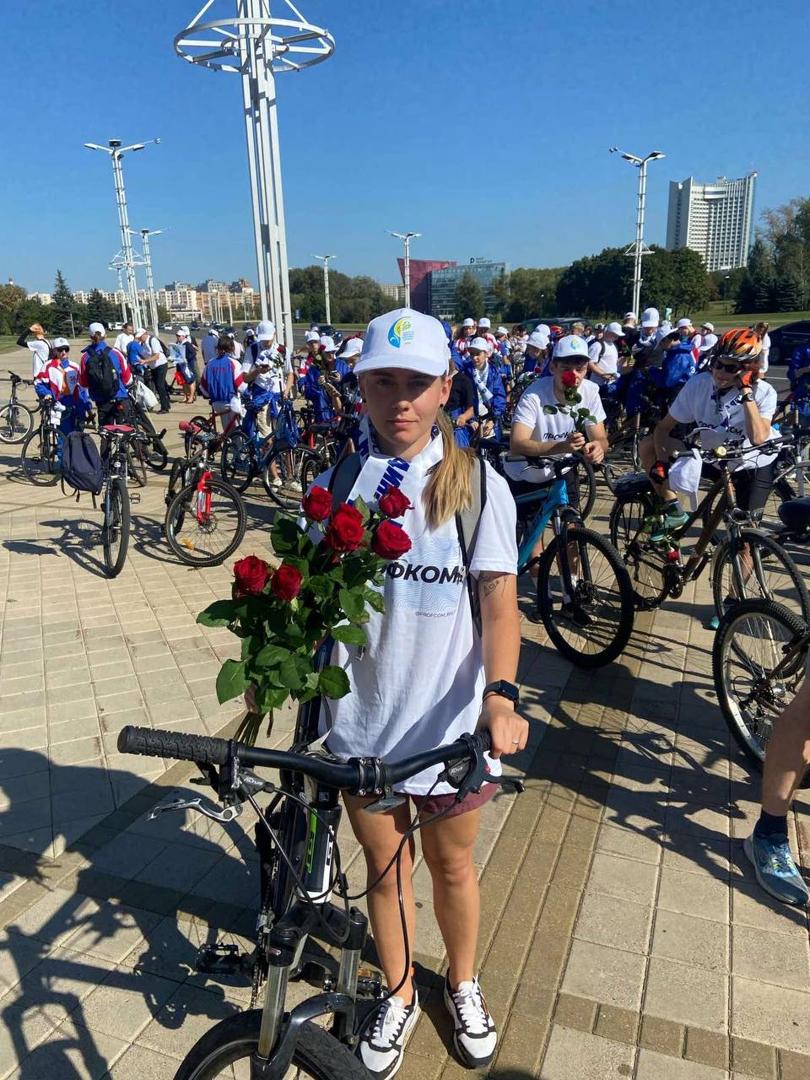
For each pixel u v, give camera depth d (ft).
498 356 48.49
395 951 6.63
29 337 39.27
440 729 5.82
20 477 32.99
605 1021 7.15
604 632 14.15
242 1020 4.94
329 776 4.18
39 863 9.32
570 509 14.25
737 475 14.19
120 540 20.03
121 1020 7.23
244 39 35.65
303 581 4.68
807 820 9.94
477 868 9.12
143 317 139.23
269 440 28.19
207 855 9.45
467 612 5.80
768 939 8.09
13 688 13.82
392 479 5.55
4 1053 6.90
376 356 5.18
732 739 11.83
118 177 91.20
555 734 12.03
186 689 13.71
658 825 9.91
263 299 39.22
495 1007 7.30
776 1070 6.68
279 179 37.47
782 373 69.15
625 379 32.73
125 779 11.05
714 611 16.38
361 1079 4.59
